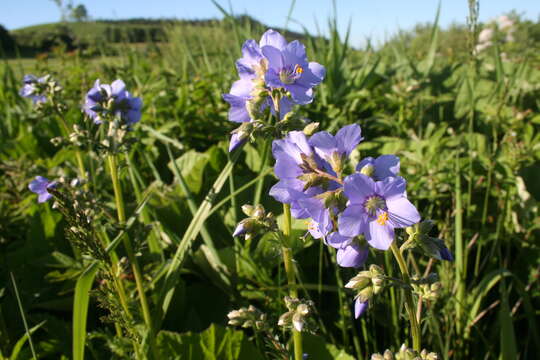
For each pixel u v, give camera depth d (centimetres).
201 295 351
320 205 155
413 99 560
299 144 163
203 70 841
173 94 630
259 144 442
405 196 148
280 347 196
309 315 185
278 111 204
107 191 435
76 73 832
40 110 332
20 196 460
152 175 484
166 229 333
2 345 280
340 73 618
